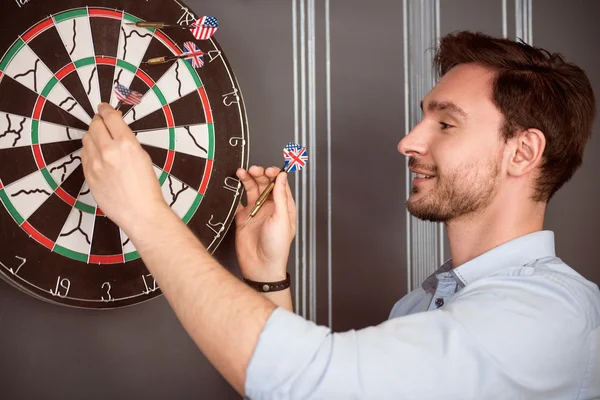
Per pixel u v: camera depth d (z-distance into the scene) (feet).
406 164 5.47
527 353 2.95
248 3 5.03
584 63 6.09
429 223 5.54
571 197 5.96
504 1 5.86
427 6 5.61
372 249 5.33
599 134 6.09
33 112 3.58
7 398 4.17
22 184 3.54
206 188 4.21
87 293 3.77
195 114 4.17
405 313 4.46
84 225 3.76
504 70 3.74
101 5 3.80
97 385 4.43
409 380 2.78
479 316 2.97
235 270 4.82
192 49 3.90
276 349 2.73
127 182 3.00
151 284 3.99
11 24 3.51
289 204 4.37
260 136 5.01
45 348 4.28
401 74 5.49
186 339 4.71
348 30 5.34
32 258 3.58
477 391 2.86
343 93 5.29
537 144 3.66
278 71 5.10
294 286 5.08
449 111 3.78
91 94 3.78
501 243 3.76
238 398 4.83
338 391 2.72
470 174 3.70
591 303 3.37
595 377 3.30
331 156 5.23
